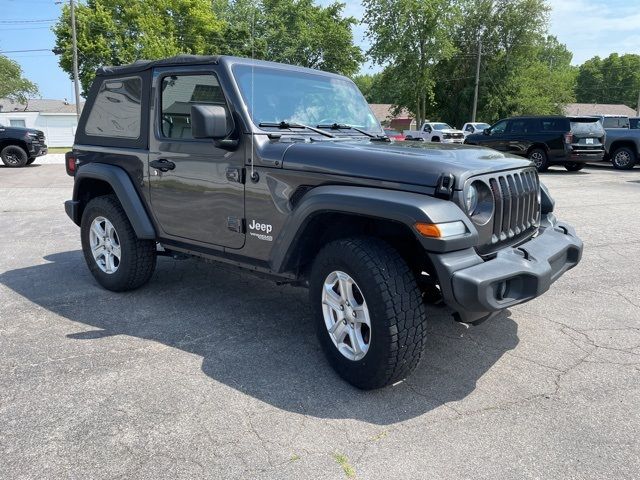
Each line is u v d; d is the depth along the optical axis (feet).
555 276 10.85
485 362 11.32
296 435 8.61
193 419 9.04
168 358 11.34
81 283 16.58
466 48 155.63
